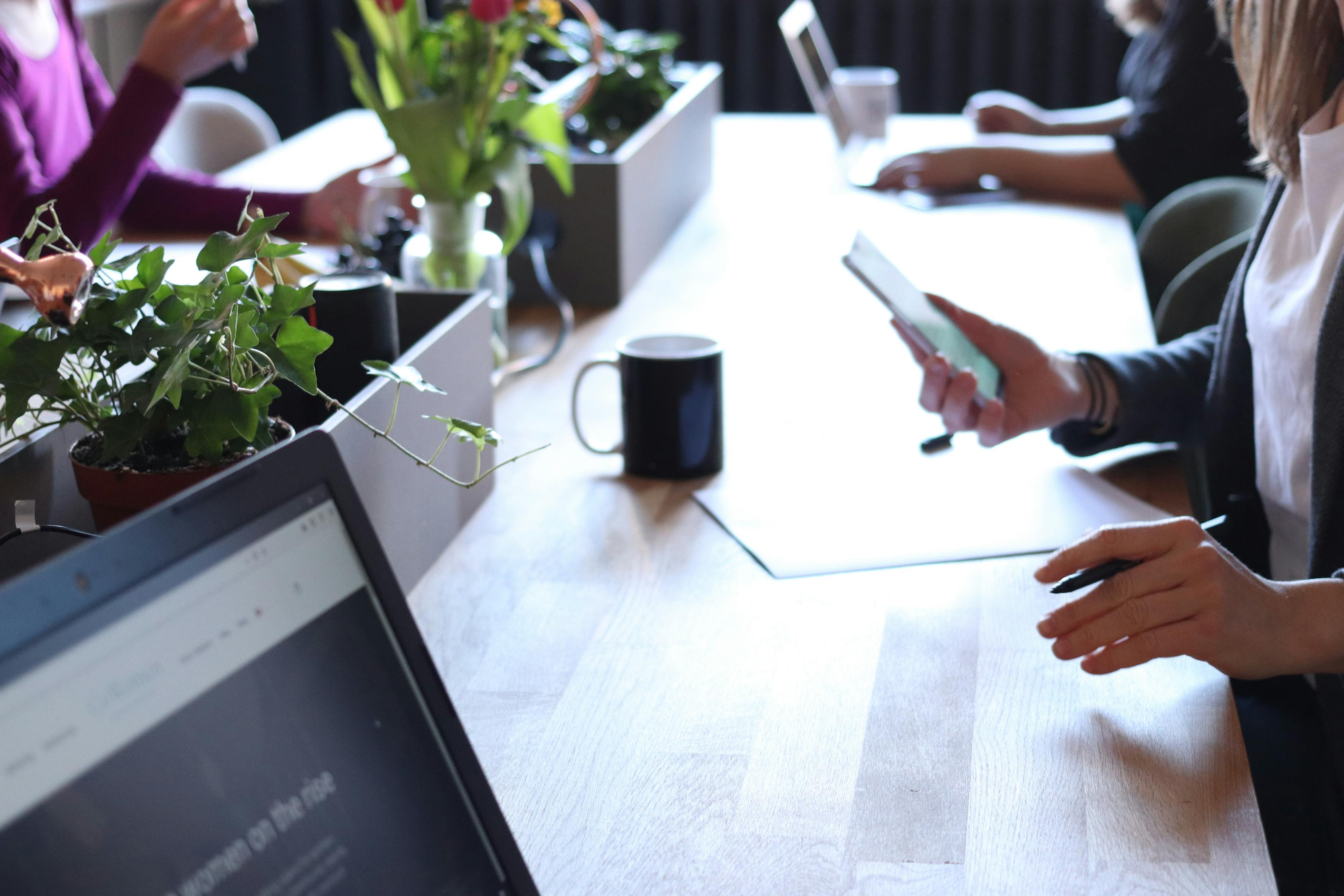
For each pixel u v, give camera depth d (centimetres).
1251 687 114
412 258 138
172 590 48
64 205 164
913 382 139
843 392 136
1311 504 97
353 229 171
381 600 57
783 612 93
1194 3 221
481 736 79
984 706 81
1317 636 81
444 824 56
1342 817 98
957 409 114
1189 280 159
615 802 73
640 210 177
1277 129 109
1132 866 67
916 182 224
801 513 108
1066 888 66
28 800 42
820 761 76
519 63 184
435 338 100
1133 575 81
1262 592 81
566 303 169
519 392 138
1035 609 93
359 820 53
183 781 47
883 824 71
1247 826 70
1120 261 182
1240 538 117
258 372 74
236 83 409
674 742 78
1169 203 201
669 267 185
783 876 67
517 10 137
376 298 97
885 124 258
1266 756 106
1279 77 107
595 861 68
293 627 52
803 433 125
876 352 148
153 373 70
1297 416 105
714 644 89
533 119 146
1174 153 221
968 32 388
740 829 70
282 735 51
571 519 108
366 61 401
